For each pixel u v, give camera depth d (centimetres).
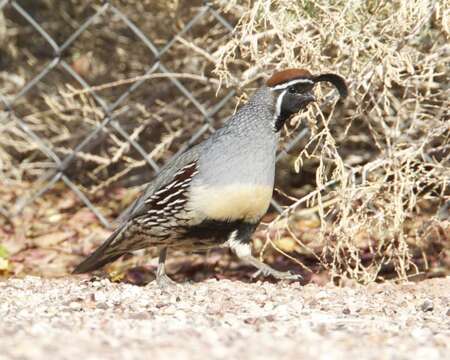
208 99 1448
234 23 1379
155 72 1477
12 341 725
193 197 1059
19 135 1478
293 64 1130
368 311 927
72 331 785
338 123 1338
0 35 1647
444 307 955
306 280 1237
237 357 688
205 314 891
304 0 1137
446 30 1095
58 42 1648
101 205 1505
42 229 1437
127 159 1380
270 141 1070
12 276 1284
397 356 709
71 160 1448
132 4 1511
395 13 1106
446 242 1265
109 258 1159
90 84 1574
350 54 1141
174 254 1356
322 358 691
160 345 729
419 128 1220
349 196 1113
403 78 1240
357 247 1190
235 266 1323
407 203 1209
